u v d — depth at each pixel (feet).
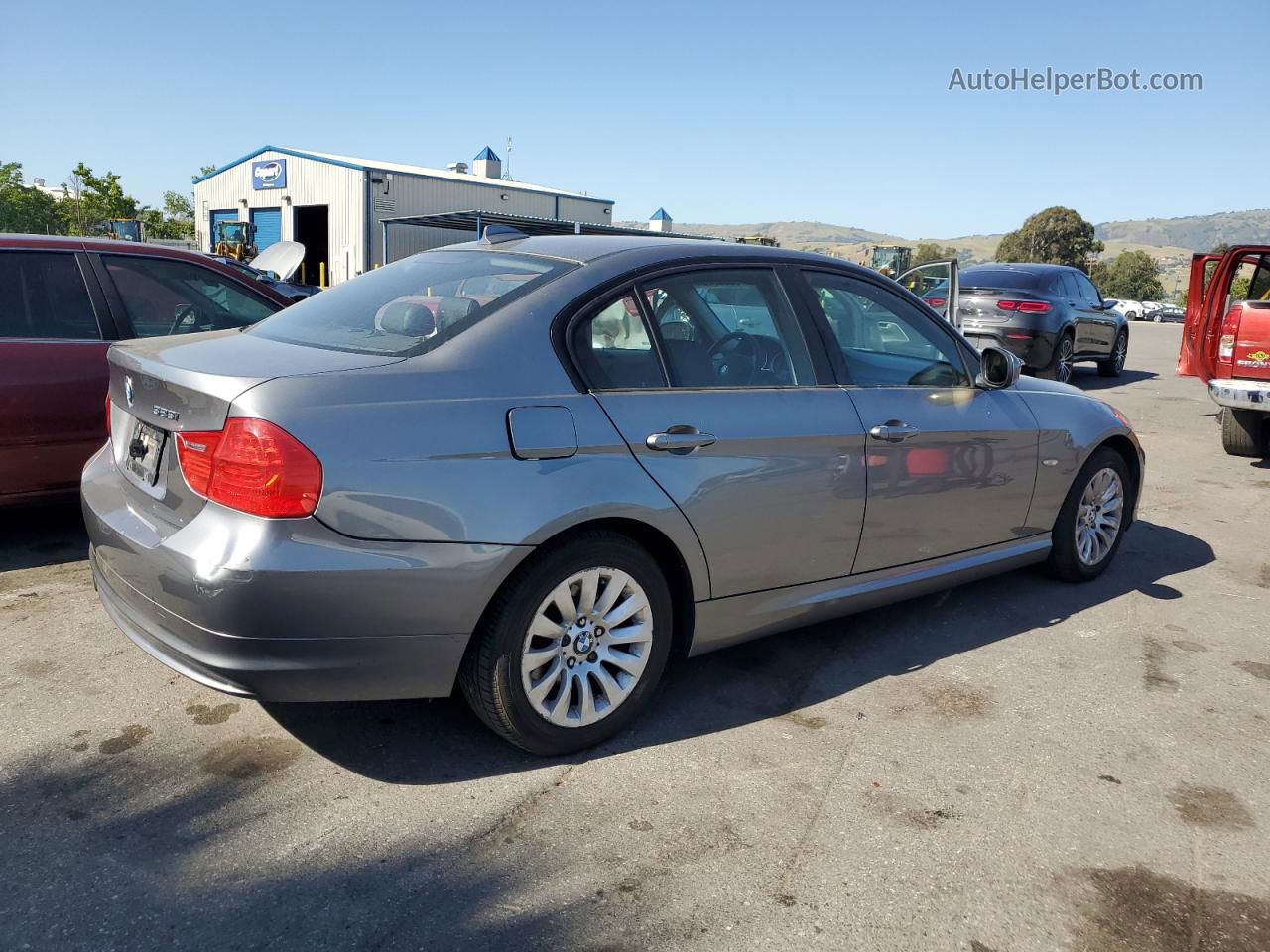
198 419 8.32
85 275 15.62
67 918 7.04
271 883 7.54
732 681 11.60
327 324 10.21
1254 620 14.32
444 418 8.52
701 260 10.82
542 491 8.81
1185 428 32.24
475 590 8.54
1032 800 9.16
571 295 9.71
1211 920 7.56
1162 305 228.22
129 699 10.48
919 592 12.84
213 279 17.13
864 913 7.45
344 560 8.02
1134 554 17.53
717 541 10.16
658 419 9.69
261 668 8.05
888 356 12.32
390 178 113.70
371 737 9.89
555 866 7.89
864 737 10.32
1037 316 38.40
